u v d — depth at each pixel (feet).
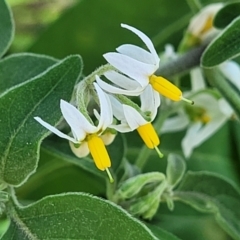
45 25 1.13
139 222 0.52
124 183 0.64
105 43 0.97
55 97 0.56
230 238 0.93
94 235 0.53
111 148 0.68
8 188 0.58
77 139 0.55
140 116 0.56
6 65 0.65
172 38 1.00
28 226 0.56
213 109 0.83
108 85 0.55
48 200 0.55
